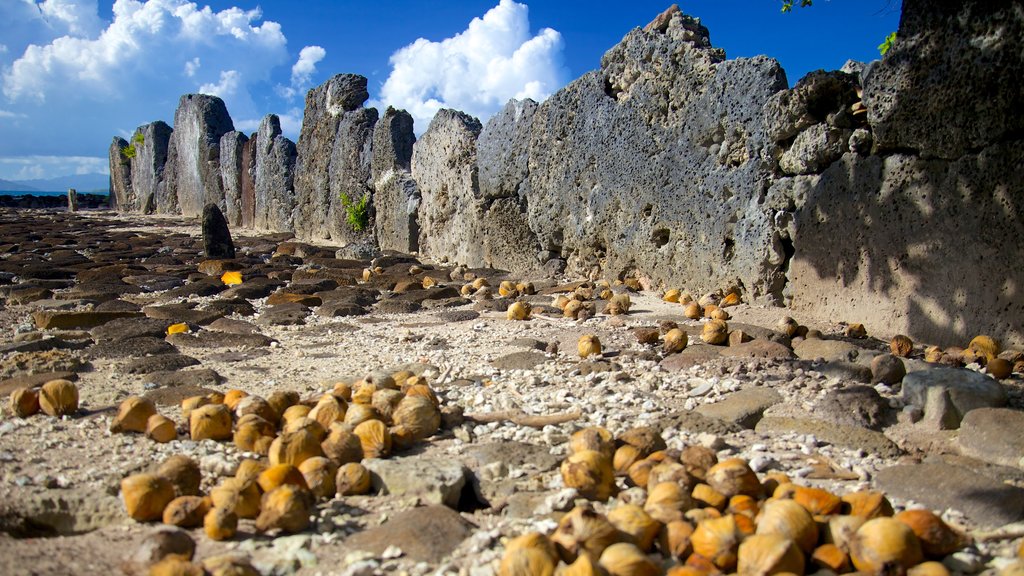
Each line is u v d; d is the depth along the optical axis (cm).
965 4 509
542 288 924
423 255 1339
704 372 493
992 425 349
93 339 655
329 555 258
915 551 232
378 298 898
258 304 869
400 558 254
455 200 1224
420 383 431
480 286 916
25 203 3531
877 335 590
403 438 358
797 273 675
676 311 743
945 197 542
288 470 293
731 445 365
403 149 1427
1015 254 500
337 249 1439
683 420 393
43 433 378
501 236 1101
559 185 990
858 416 389
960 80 516
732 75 735
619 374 484
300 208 1794
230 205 2189
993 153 507
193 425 370
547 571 220
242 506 278
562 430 381
